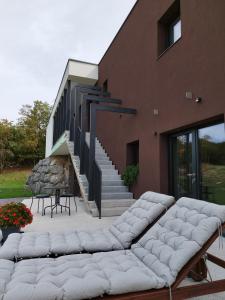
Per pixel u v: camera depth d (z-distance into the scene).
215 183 3.91
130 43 7.00
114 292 1.50
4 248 2.16
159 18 5.45
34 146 22.97
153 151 5.46
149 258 1.93
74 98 8.61
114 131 8.02
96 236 2.60
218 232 1.78
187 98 4.34
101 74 9.83
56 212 5.99
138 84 6.38
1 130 21.53
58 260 1.96
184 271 1.68
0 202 8.43
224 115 3.49
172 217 2.21
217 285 1.74
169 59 4.98
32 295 1.39
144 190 5.78
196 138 4.41
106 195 6.12
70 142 8.35
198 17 4.15
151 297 1.56
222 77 3.55
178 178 4.89
